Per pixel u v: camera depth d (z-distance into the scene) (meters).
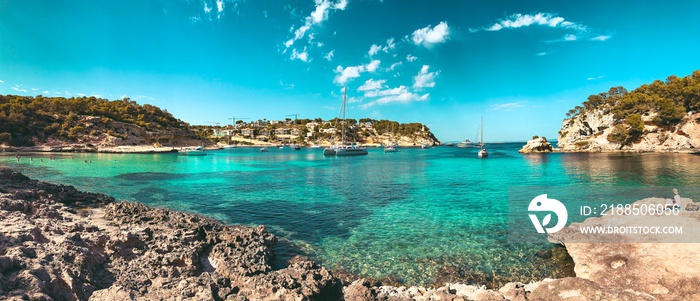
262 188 34.28
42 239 11.70
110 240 12.88
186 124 168.38
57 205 18.77
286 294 8.95
